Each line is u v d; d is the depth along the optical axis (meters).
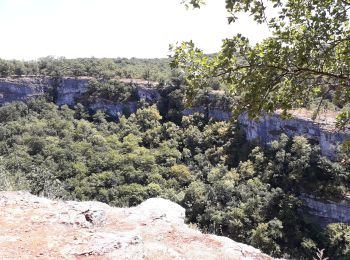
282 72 5.25
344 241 38.53
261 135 59.72
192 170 63.78
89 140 77.31
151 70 108.31
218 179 54.03
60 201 9.34
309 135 51.38
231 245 8.64
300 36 5.23
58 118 90.44
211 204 47.16
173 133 76.50
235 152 62.00
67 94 102.56
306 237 40.16
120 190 55.59
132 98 94.56
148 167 64.56
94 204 10.03
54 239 6.72
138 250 6.65
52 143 73.38
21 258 5.92
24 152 66.75
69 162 65.94
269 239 38.44
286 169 49.78
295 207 44.47
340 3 5.09
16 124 84.00
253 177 51.94
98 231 7.61
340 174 45.19
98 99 97.06
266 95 5.34
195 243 8.48
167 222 9.49
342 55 5.67
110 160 66.38
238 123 65.31
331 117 51.38
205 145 69.31
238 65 5.32
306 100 5.88
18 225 7.28
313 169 47.31
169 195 52.34
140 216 9.51
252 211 43.50
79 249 6.35
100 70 104.75
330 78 5.77
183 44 5.42
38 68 106.38
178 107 83.88
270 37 5.44
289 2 5.29
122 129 85.25
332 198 44.19
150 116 84.88
